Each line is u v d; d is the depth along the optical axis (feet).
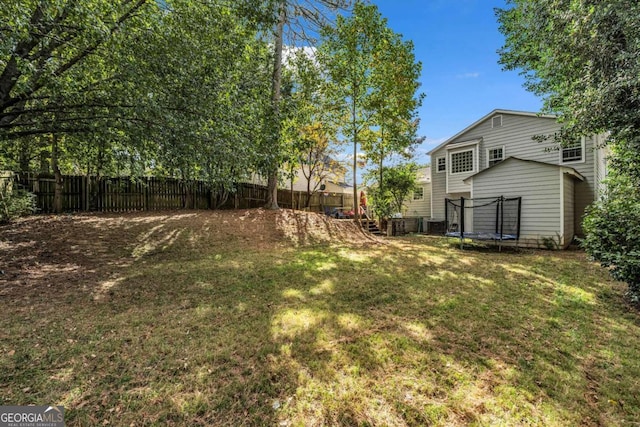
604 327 10.62
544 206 30.17
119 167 17.89
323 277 16.69
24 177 28.94
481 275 17.90
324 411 6.22
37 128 17.17
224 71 19.13
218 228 29.35
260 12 20.31
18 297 12.48
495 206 33.68
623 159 16.08
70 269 16.84
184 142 16.17
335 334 9.67
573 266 20.71
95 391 6.68
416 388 7.00
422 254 25.23
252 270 17.74
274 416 6.07
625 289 15.17
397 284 15.58
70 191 31.22
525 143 40.32
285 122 27.63
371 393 6.79
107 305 11.88
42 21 12.24
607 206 15.16
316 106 41.04
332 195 67.31
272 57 31.83
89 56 16.93
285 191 53.42
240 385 7.00
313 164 53.83
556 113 33.71
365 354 8.45
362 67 37.24
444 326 10.48
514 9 30.86
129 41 15.20
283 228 32.45
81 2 12.25
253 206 47.14
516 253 26.99
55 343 8.75
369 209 54.95
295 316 11.08
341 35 35.63
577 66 15.90
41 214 29.01
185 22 17.11
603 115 13.74
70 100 15.43
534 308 12.41
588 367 8.08
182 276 16.14
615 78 12.75
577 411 6.40
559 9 15.93
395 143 42.78
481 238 30.04
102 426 5.69
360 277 16.85
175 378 7.23
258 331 9.80
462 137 47.65
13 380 6.97
